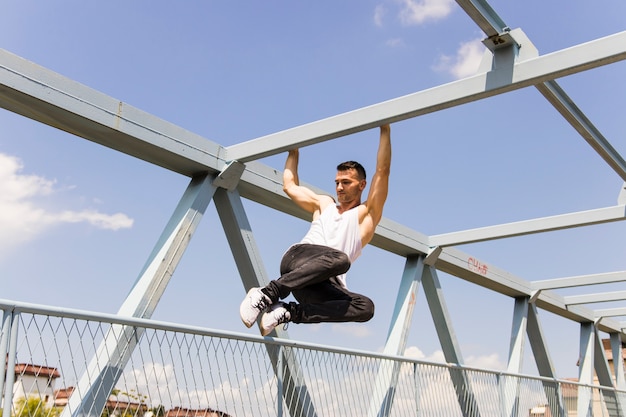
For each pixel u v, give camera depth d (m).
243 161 5.52
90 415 2.95
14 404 2.61
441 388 5.34
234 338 3.56
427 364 5.21
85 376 3.33
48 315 2.78
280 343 3.82
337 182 3.62
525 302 9.58
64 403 2.79
